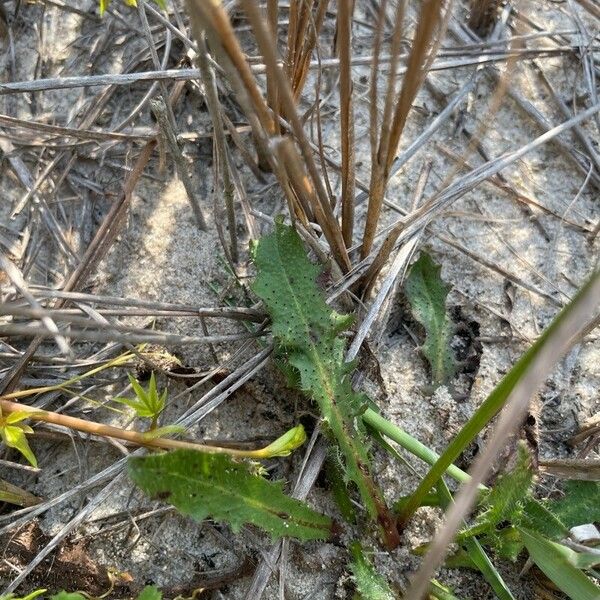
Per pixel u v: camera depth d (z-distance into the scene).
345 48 0.18
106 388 0.24
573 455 0.24
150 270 0.26
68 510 0.22
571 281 0.27
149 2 0.30
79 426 0.20
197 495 0.18
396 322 0.26
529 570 0.22
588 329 0.19
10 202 0.27
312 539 0.21
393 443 0.23
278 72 0.14
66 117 0.28
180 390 0.24
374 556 0.21
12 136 0.27
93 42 0.29
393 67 0.16
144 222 0.27
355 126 0.29
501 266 0.27
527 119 0.30
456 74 0.31
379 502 0.21
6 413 0.20
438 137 0.29
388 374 0.25
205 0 0.13
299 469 0.22
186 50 0.28
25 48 0.29
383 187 0.21
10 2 0.30
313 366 0.21
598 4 0.32
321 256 0.23
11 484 0.22
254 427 0.23
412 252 0.26
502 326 0.26
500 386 0.16
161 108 0.23
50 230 0.26
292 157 0.16
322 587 0.21
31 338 0.24
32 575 0.21
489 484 0.22
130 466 0.17
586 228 0.28
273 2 0.19
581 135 0.29
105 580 0.21
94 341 0.25
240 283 0.25
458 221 0.28
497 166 0.27
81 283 0.24
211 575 0.21
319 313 0.22
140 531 0.22
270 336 0.23
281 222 0.22
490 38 0.31
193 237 0.26
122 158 0.28
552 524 0.19
